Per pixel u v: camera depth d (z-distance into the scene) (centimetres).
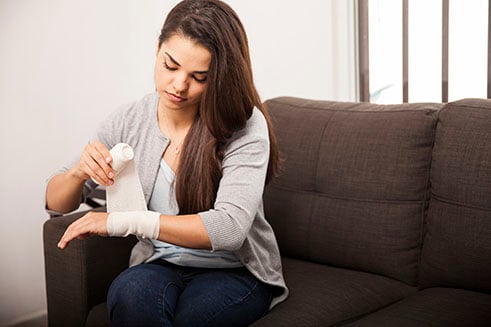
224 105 159
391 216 194
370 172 198
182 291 168
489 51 282
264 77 300
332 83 325
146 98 184
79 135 259
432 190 192
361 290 185
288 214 210
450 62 296
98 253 187
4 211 246
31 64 242
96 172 158
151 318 152
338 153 204
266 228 181
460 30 291
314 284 187
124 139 181
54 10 245
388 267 194
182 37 154
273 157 177
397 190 194
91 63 257
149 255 177
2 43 235
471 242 181
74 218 189
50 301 193
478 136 185
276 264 181
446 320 165
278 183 213
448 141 189
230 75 156
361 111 209
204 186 165
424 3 301
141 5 267
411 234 193
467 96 294
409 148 194
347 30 321
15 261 251
